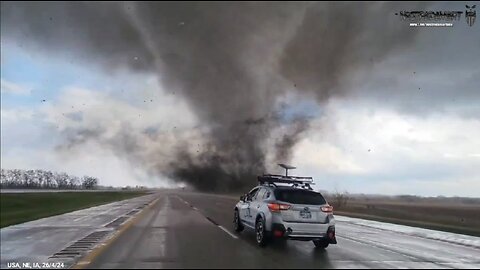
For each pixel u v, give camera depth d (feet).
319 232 40.63
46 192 189.16
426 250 43.86
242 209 50.55
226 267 30.66
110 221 68.44
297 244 44.73
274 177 46.44
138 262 32.22
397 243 49.11
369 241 50.08
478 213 132.98
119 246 40.47
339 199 149.89
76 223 64.44
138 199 183.73
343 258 36.19
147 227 58.65
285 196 41.04
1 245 40.96
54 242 43.06
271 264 32.22
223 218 76.23
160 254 35.99
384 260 35.83
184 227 58.85
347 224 75.66
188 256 35.17
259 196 45.47
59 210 99.50
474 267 33.83
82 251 37.40
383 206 167.43
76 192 226.99
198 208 109.81
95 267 30.22
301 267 31.27
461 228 72.59
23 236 47.96
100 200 165.17
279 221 39.81
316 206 41.09
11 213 87.25
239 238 47.39
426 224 79.56
